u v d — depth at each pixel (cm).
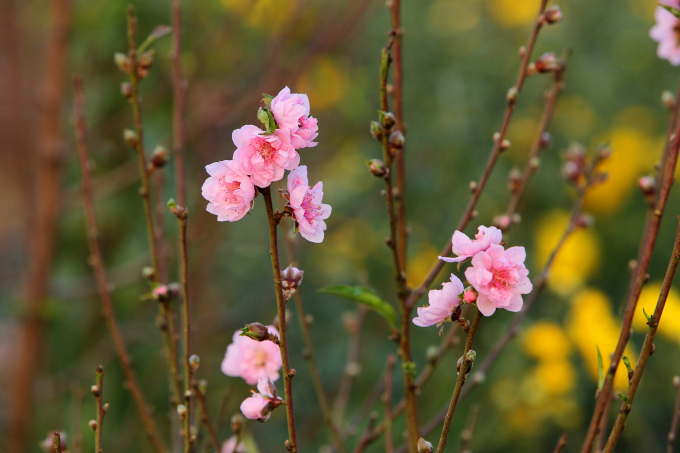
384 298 348
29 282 296
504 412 294
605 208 357
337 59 366
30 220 312
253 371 134
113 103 315
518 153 364
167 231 308
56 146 293
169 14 296
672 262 98
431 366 150
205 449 143
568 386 287
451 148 366
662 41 165
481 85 372
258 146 95
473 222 352
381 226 371
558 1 385
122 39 301
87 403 304
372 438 152
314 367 156
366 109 348
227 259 370
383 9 388
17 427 292
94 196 301
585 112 374
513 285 90
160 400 311
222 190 98
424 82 380
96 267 162
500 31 399
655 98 387
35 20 346
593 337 276
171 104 308
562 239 168
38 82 343
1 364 368
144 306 327
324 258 375
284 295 107
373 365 322
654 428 289
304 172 103
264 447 308
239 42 316
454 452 281
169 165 322
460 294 95
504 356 310
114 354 306
